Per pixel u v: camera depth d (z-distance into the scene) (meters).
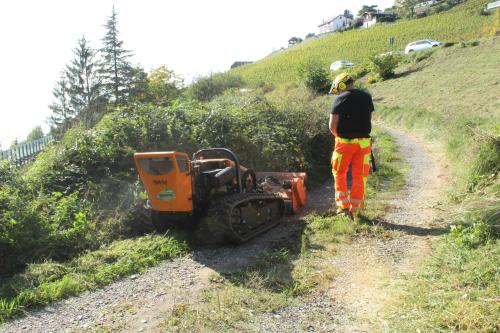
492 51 33.88
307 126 12.12
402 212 6.67
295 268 4.84
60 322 4.01
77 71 40.88
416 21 69.44
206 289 4.49
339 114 6.20
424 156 12.53
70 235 6.16
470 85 25.36
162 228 6.32
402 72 37.22
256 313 3.93
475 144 7.71
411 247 5.18
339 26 123.31
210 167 6.40
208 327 3.72
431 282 4.10
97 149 8.08
